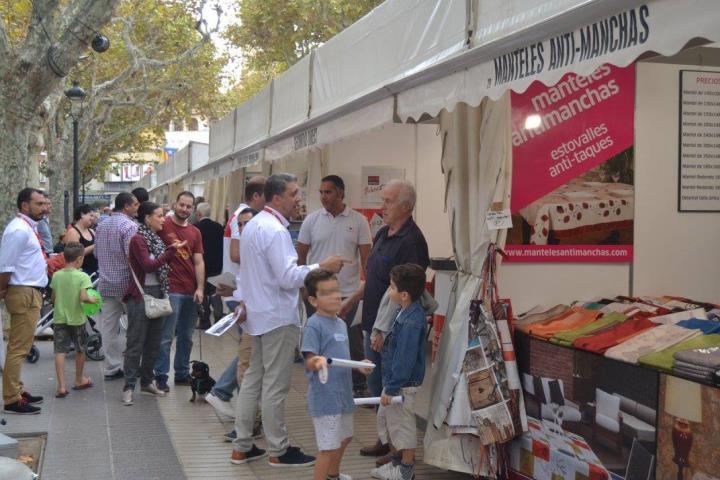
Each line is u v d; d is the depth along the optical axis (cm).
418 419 652
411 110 492
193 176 1702
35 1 836
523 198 551
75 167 1992
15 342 706
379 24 555
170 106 2947
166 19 2352
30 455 594
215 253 1171
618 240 570
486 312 492
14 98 850
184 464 572
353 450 609
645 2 288
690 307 505
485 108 505
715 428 348
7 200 861
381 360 578
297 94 774
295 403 764
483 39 407
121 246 860
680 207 581
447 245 920
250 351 651
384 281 569
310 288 478
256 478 541
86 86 2502
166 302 765
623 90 568
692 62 570
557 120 555
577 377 441
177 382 855
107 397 788
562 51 338
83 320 799
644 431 389
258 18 2102
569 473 446
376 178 912
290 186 555
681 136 579
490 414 479
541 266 557
